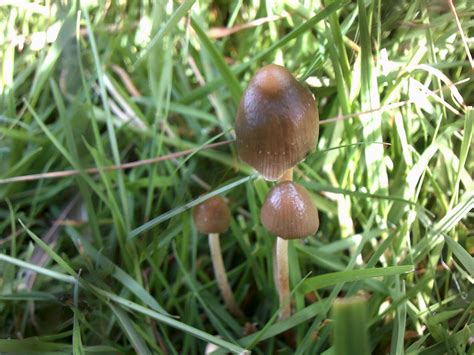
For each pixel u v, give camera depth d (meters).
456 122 0.08
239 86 0.09
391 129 0.09
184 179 0.10
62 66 0.11
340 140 0.09
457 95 0.08
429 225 0.08
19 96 0.11
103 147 0.10
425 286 0.08
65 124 0.09
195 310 0.09
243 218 0.10
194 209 0.08
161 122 0.11
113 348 0.08
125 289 0.09
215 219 0.08
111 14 0.11
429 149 0.08
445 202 0.08
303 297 0.08
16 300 0.08
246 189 0.10
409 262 0.08
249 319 0.09
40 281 0.09
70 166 0.10
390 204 0.09
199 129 0.11
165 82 0.10
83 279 0.08
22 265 0.08
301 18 0.09
